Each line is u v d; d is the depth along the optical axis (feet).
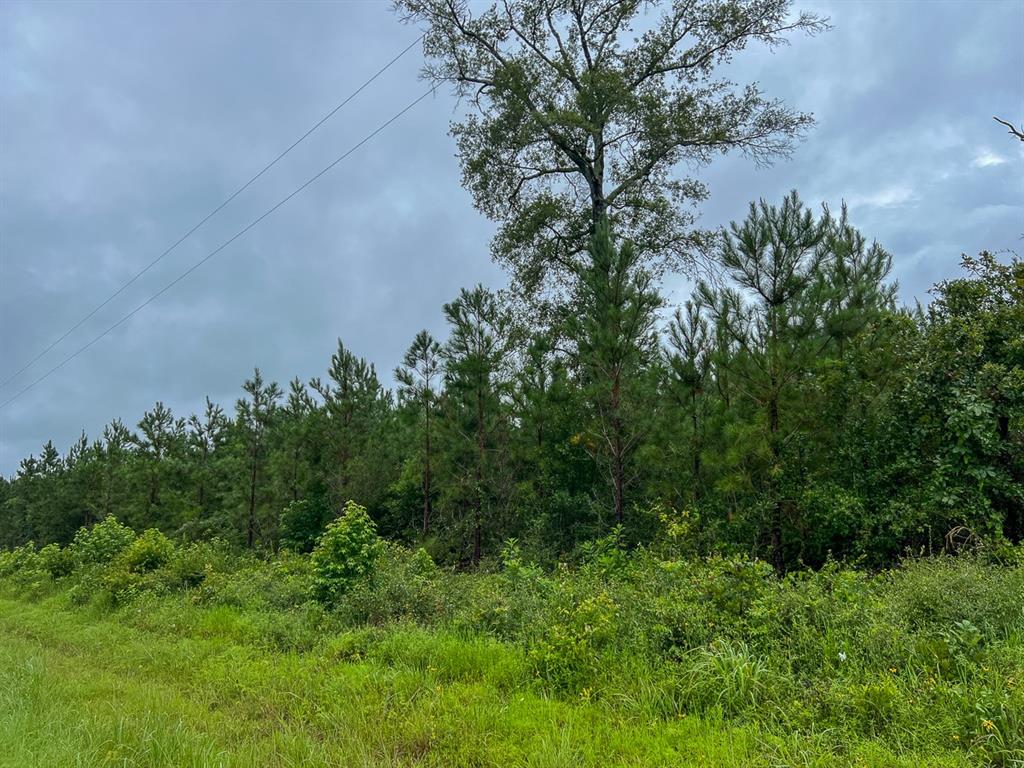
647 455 40.96
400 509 62.90
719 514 39.60
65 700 22.21
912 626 20.06
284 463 71.00
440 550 53.11
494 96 66.90
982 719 14.43
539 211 69.41
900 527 31.37
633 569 32.14
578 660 21.31
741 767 14.65
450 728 17.80
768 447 34.37
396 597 32.48
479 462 52.42
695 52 67.92
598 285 44.65
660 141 67.56
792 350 35.37
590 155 70.28
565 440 50.03
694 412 41.91
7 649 32.48
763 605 21.61
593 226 64.90
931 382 32.76
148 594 43.83
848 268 43.42
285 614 34.78
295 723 19.69
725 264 38.09
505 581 33.09
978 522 30.01
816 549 35.88
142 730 17.93
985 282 34.47
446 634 26.73
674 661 20.93
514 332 56.95
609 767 15.28
